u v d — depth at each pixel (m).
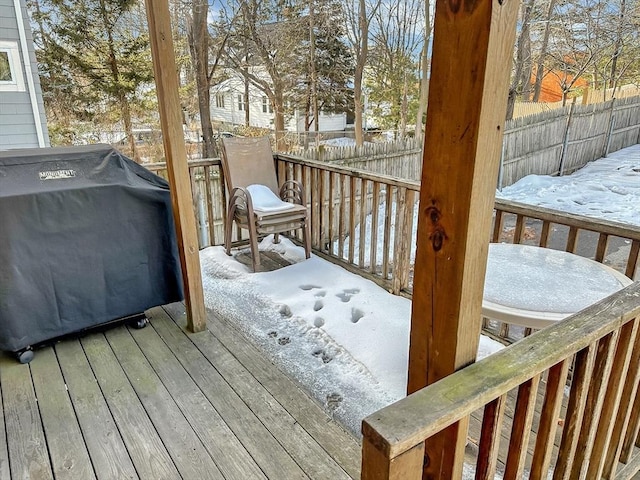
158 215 2.66
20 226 2.22
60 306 2.41
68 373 2.28
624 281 1.84
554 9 8.74
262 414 2.00
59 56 9.68
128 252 2.59
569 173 9.66
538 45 9.58
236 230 4.77
